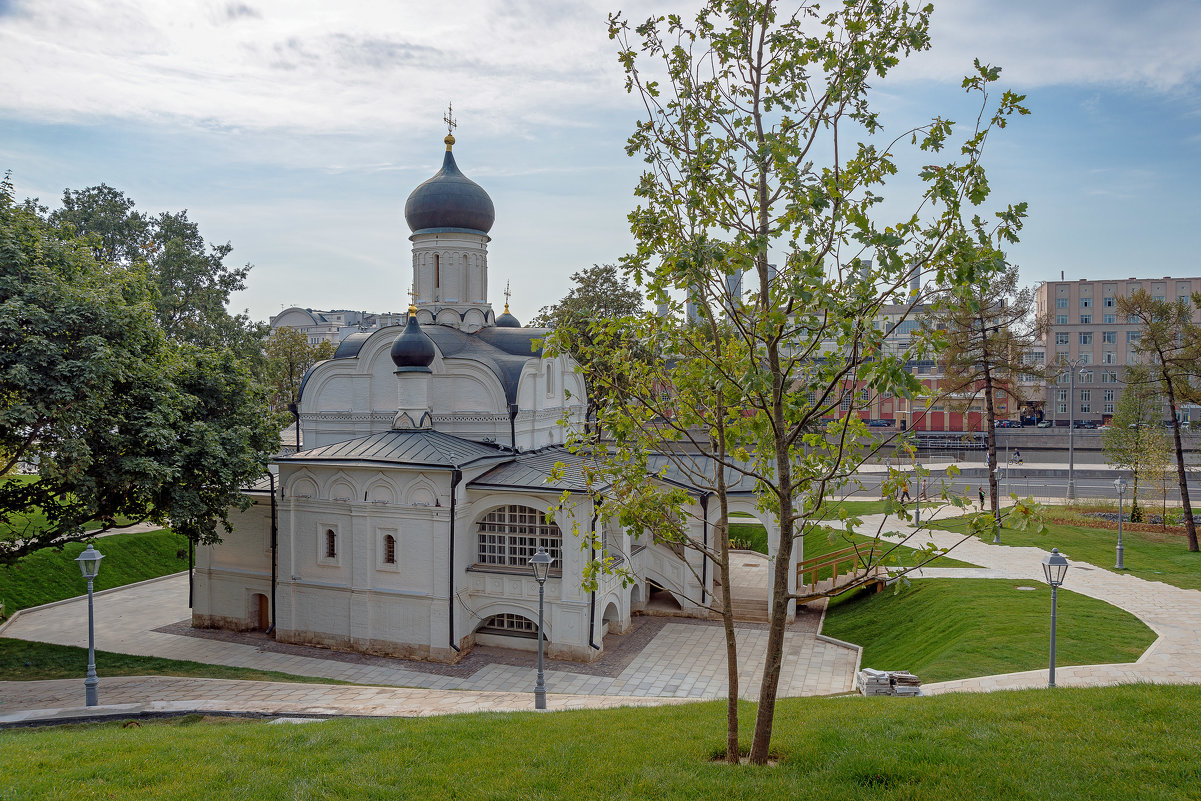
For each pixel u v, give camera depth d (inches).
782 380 435.5
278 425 1211.2
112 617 1333.7
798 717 602.9
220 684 957.8
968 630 975.0
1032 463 3006.9
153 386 981.8
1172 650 865.5
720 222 446.9
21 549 975.0
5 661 1078.4
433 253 1512.1
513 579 1132.5
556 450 1398.9
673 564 1323.8
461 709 791.7
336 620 1170.6
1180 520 1754.4
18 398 820.0
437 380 1317.7
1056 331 3978.8
